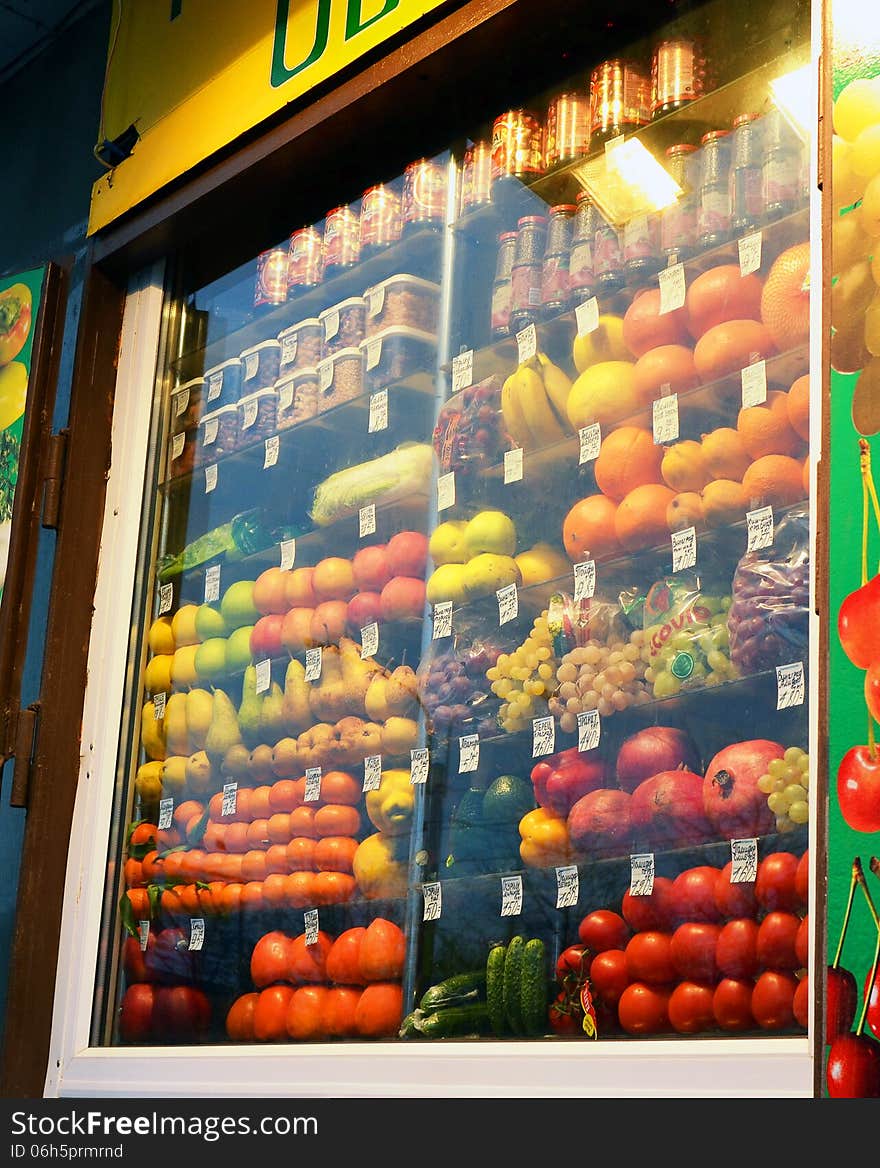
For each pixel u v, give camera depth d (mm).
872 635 1603
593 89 2494
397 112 2707
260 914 2697
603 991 2088
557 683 2301
